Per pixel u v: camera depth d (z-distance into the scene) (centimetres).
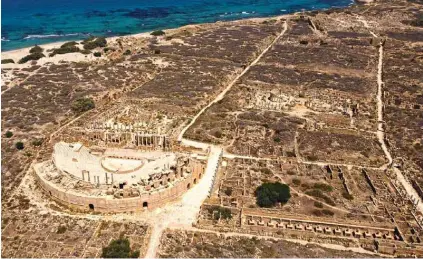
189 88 19038
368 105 17800
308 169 12756
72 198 10556
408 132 15300
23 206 10725
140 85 19800
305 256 8988
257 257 8925
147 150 13262
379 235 10038
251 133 14900
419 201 11469
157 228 9969
